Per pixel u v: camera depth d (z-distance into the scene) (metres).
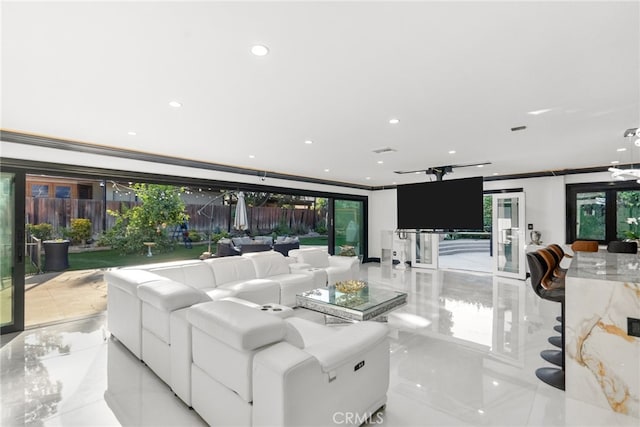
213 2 1.43
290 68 2.09
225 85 2.35
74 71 2.10
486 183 7.36
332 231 8.31
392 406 2.17
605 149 4.44
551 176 6.50
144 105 2.73
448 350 3.06
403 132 3.59
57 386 2.44
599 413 2.10
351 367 1.82
